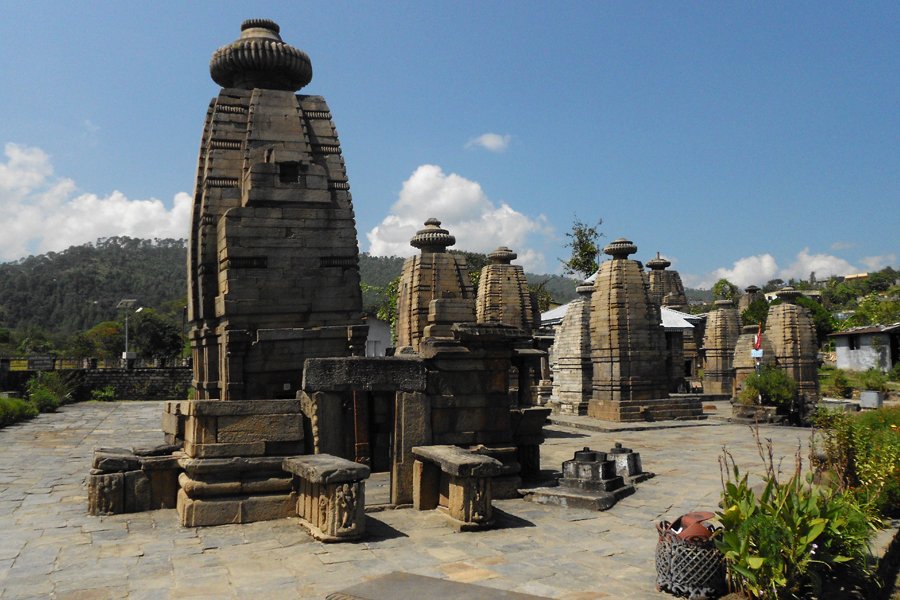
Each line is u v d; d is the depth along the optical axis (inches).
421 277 1114.7
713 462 691.4
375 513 459.8
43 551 377.4
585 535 410.6
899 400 1454.2
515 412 570.9
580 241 2148.1
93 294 5748.0
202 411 443.2
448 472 426.9
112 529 422.9
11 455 817.5
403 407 490.3
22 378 1744.6
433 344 510.6
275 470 451.5
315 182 545.0
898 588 308.0
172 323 3058.6
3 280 5733.3
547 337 1409.9
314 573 334.6
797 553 285.7
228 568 343.3
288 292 532.4
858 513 322.0
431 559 357.4
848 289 4146.2
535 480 576.4
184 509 428.8
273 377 524.1
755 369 1288.1
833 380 1784.0
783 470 629.6
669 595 304.7
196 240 555.8
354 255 555.2
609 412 1090.1
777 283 5757.9
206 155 554.3
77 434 1068.5
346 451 480.7
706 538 304.8
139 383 1963.6
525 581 323.3
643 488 553.3
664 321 1462.8
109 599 301.9
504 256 1321.4
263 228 530.9
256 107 549.6
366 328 542.9
